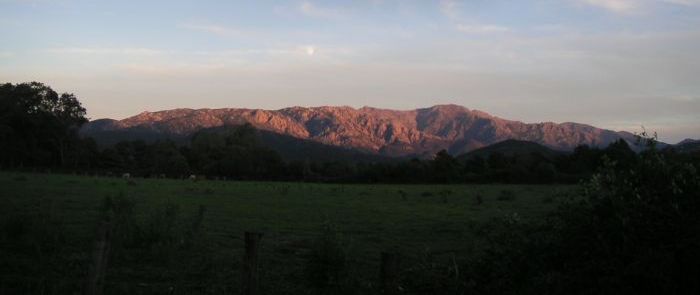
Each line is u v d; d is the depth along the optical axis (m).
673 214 7.09
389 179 92.31
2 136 81.06
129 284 10.27
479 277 8.55
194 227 16.02
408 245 16.78
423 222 23.59
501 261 8.33
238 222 21.72
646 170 7.61
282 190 48.78
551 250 7.82
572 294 7.26
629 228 7.14
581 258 7.48
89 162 98.06
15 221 14.08
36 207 23.06
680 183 7.34
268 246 15.64
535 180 83.06
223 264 12.37
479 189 59.16
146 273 11.25
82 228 16.91
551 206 31.28
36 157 87.69
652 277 6.73
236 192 44.41
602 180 7.78
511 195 38.97
